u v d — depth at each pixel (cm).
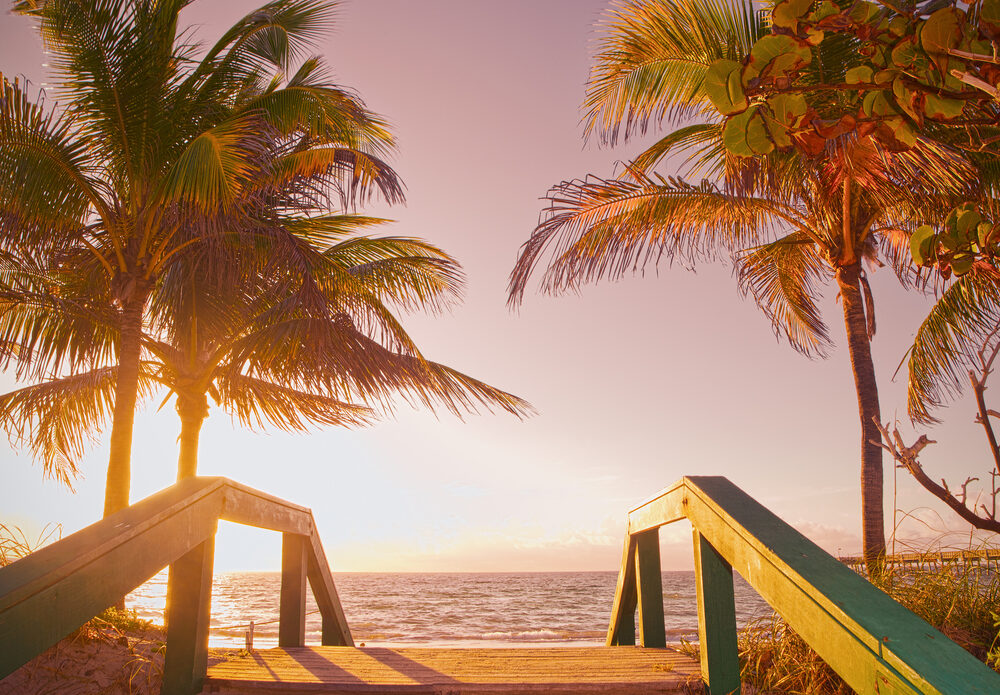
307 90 745
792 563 201
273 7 786
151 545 233
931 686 138
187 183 607
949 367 649
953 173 400
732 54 572
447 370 838
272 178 688
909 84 114
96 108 668
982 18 105
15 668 166
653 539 389
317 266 732
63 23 646
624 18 595
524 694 273
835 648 174
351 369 713
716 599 273
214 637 1342
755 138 122
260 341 701
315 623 2302
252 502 332
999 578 375
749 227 687
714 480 292
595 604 3353
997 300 590
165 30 701
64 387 813
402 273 830
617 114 621
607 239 606
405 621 2558
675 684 275
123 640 326
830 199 613
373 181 786
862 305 686
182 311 755
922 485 180
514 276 518
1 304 713
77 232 669
